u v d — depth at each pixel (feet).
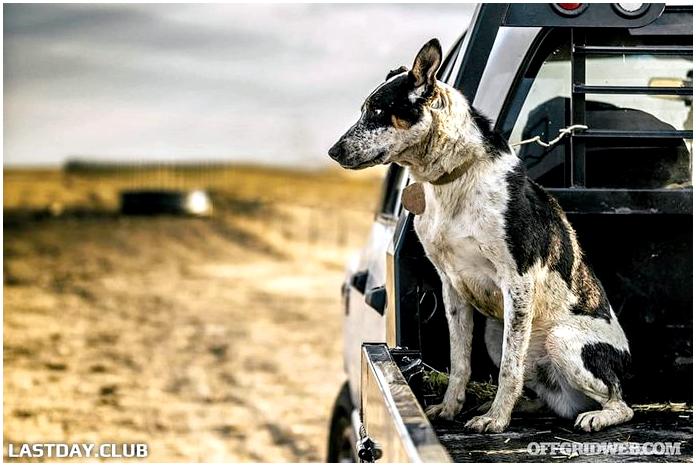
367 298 9.05
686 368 8.26
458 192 7.83
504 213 7.73
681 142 8.26
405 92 7.89
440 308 8.35
